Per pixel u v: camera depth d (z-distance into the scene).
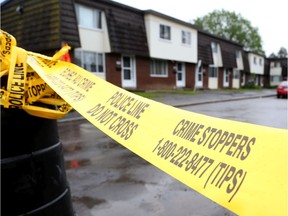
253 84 35.69
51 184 1.05
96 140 6.18
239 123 0.86
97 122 0.94
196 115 0.96
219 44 29.70
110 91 1.08
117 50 16.50
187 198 3.22
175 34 21.91
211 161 0.81
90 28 15.53
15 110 0.95
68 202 1.16
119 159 4.75
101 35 16.20
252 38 51.25
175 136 0.90
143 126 0.95
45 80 0.98
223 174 0.78
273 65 51.34
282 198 0.67
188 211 2.91
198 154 0.84
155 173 4.05
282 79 50.81
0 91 0.92
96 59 16.08
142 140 0.91
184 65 24.19
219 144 0.84
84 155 5.00
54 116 1.00
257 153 0.76
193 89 24.55
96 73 16.08
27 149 0.98
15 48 0.95
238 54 34.72
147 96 15.38
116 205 3.05
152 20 19.22
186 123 0.94
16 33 14.86
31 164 0.99
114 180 3.79
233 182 0.75
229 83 32.84
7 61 0.93
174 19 21.20
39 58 1.09
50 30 13.32
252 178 0.73
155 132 0.92
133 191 3.42
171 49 21.50
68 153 5.13
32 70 0.99
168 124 0.95
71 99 0.98
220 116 9.86
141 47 18.48
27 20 14.38
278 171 0.71
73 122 8.48
